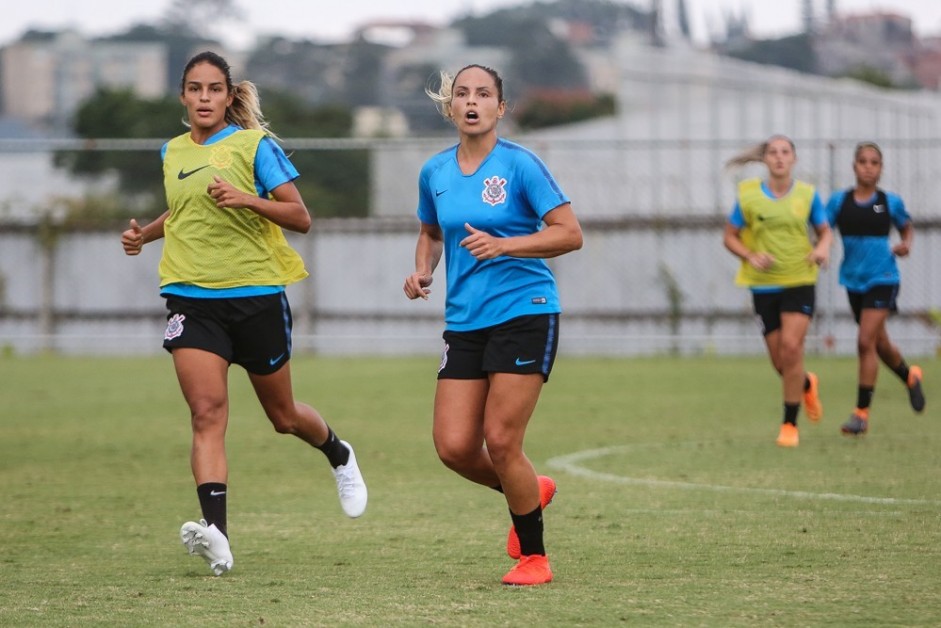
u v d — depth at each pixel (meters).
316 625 17.05
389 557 22.39
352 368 64.44
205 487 20.59
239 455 36.81
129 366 66.69
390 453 36.81
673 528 24.55
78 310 74.75
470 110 19.56
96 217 77.50
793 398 36.88
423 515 26.89
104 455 36.81
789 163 37.69
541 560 19.94
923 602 18.03
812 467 32.56
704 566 20.97
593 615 17.45
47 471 33.91
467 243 18.75
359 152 109.88
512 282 19.50
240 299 21.39
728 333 70.44
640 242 70.88
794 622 16.91
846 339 66.19
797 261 37.34
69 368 65.69
